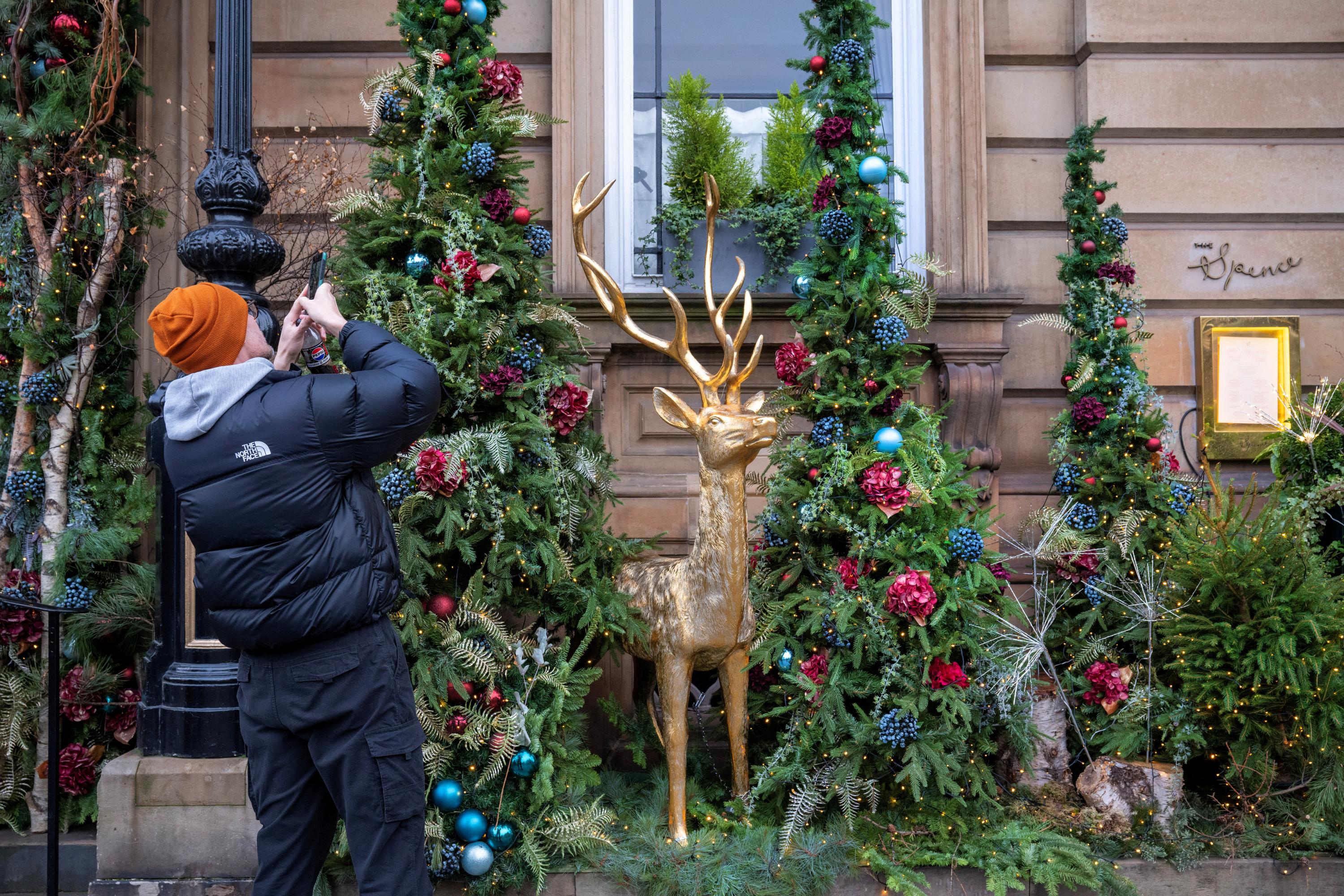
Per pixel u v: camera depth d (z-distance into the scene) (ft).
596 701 12.28
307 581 6.12
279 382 6.40
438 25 10.24
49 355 10.82
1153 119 13.94
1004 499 13.44
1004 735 10.28
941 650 9.43
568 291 13.25
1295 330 13.89
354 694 6.25
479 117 10.18
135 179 11.45
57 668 8.36
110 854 9.09
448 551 9.84
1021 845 9.09
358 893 8.89
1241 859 9.28
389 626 6.60
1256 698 9.53
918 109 13.93
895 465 10.02
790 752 9.84
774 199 13.57
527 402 9.96
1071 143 12.44
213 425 6.23
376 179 10.37
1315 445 11.97
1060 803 10.03
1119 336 11.89
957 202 13.52
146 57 12.96
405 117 10.25
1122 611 11.00
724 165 13.34
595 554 10.11
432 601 9.48
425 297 9.62
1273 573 9.69
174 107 13.04
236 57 9.71
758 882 8.74
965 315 13.17
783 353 10.57
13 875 10.08
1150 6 13.92
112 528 10.83
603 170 13.60
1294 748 9.66
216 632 6.35
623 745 12.25
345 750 6.26
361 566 6.29
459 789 8.93
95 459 11.02
